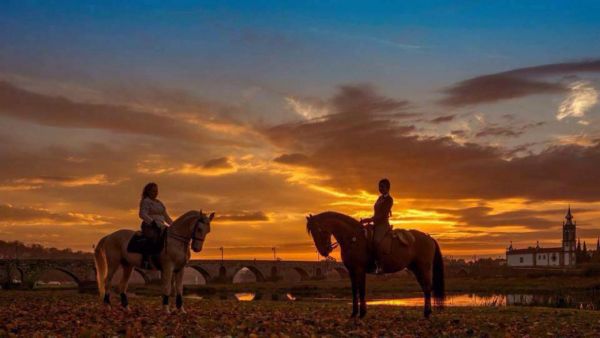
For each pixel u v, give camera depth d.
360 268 16.20
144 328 14.11
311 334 13.66
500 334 14.60
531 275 119.38
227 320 16.22
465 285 97.75
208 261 121.94
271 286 101.00
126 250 18.50
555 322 17.52
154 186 18.73
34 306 20.98
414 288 85.88
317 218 16.33
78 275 93.50
